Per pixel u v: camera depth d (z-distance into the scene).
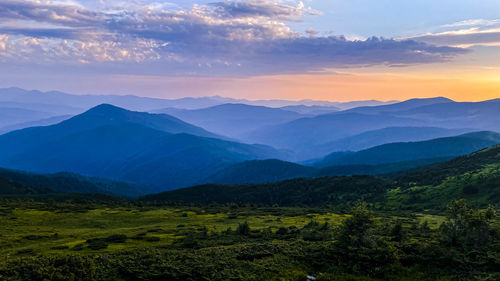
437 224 97.50
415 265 46.69
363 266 46.91
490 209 56.88
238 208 161.50
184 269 44.56
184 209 155.12
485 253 47.97
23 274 40.25
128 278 42.38
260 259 49.94
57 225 109.56
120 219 121.69
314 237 65.81
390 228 69.31
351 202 194.88
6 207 140.50
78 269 42.03
